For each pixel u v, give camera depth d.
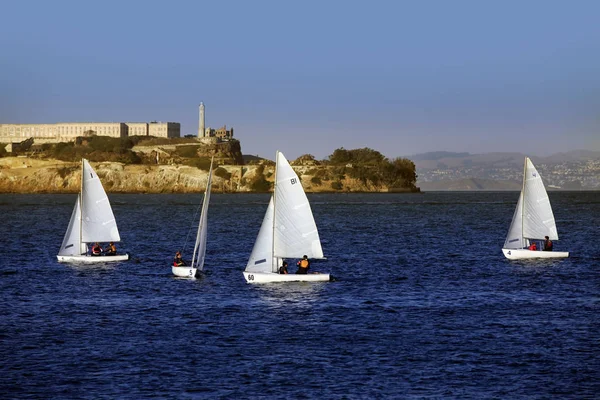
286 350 132.50
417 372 120.19
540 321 154.50
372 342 137.88
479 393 110.88
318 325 151.62
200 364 124.31
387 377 117.75
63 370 121.06
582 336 141.38
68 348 133.62
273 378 117.31
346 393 110.88
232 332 145.62
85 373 119.62
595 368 121.56
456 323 153.12
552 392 111.06
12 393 110.69
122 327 149.88
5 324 152.38
